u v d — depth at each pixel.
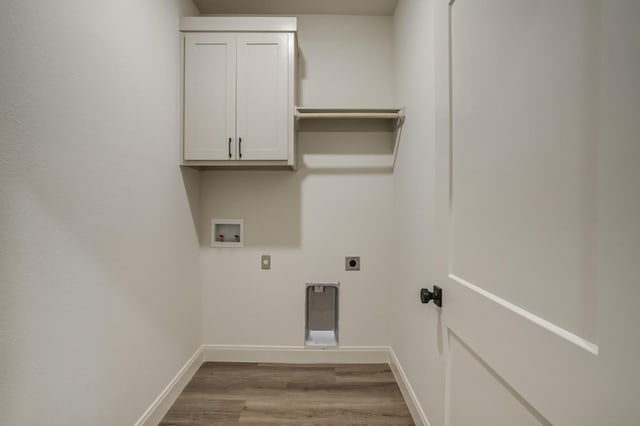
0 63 0.80
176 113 1.87
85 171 1.09
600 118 0.47
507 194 0.71
